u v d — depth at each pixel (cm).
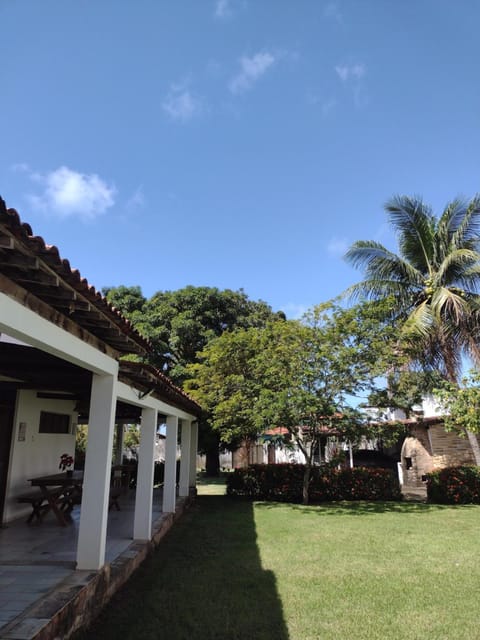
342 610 450
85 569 445
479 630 402
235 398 1336
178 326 2011
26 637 288
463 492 1320
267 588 519
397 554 693
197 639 377
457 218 1528
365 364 1246
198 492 1622
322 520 1016
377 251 1565
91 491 467
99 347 464
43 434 919
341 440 1330
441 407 1295
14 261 263
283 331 1283
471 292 1482
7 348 474
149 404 696
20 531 678
